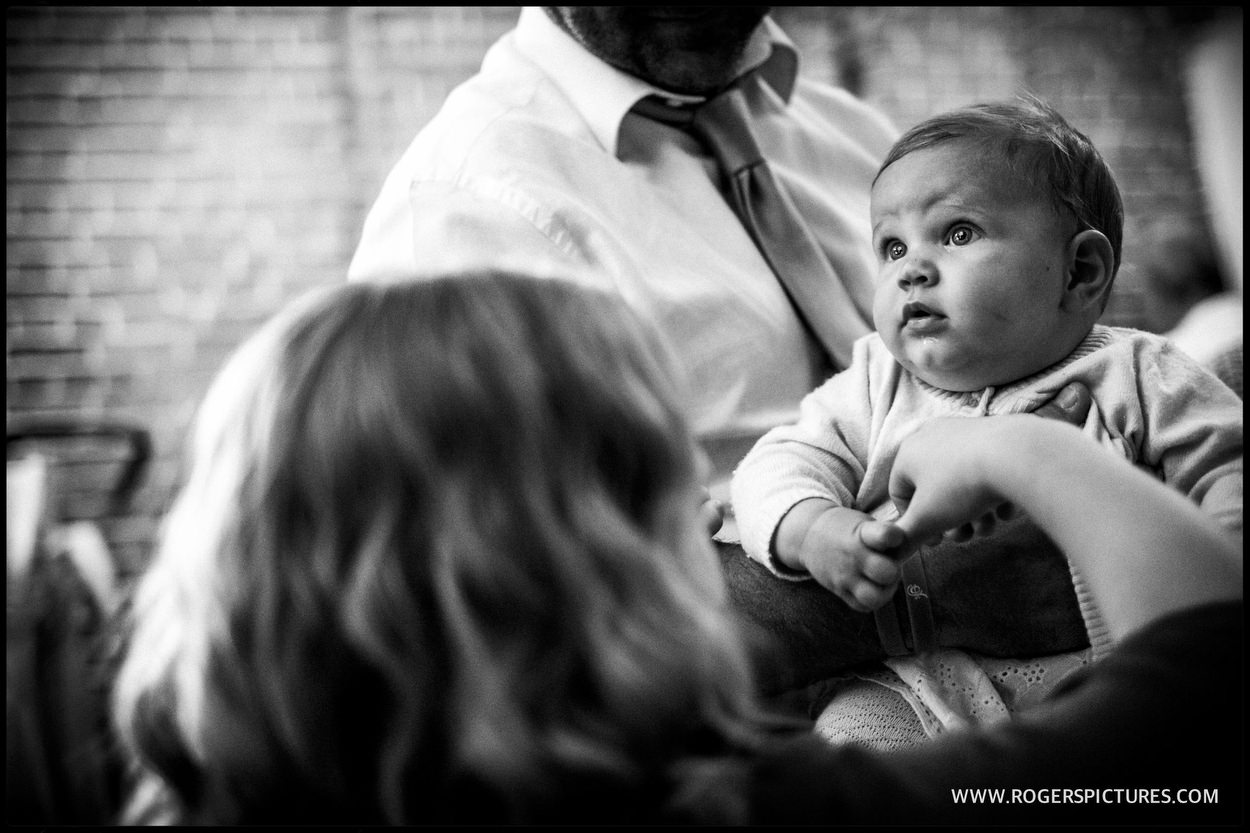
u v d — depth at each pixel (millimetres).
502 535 725
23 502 1520
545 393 765
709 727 760
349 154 4770
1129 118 4988
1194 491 1148
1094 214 1228
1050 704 790
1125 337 1232
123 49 4656
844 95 2010
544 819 716
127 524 4367
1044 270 1188
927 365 1215
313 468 747
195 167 4684
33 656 1320
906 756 772
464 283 810
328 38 4785
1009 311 1183
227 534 759
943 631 1155
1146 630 771
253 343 823
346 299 814
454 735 709
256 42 4742
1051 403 1198
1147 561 785
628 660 718
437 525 728
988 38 5023
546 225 1488
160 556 828
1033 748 754
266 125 4734
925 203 1214
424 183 1584
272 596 738
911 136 1260
